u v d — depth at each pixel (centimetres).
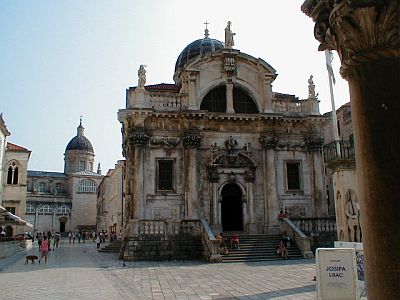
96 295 1521
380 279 470
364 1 505
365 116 516
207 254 3008
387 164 489
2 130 5434
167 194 3450
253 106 3866
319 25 600
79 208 10881
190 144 3525
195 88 3659
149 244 3103
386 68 516
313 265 2531
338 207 1705
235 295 1515
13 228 6312
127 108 3441
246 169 3656
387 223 475
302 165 3797
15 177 6419
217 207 3516
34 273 2270
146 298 1468
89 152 12156
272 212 3562
